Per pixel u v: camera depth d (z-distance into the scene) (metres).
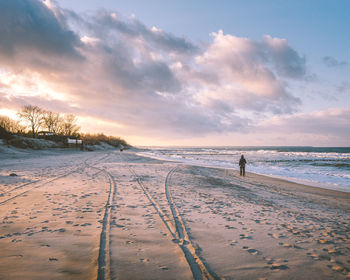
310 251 3.44
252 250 3.39
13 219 4.49
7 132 45.66
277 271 2.75
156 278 2.46
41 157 28.81
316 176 16.67
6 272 2.47
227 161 33.44
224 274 2.63
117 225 4.32
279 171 20.17
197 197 7.64
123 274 2.51
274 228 4.58
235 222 4.89
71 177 11.05
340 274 2.72
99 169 15.57
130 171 14.96
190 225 4.53
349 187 12.14
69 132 85.00
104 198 6.70
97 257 2.91
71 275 2.45
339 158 45.56
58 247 3.20
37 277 2.38
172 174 14.47
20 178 10.09
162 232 4.03
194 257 3.05
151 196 7.33
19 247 3.16
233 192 9.19
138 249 3.24
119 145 129.88
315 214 6.17
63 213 5.00
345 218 5.90
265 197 8.49
